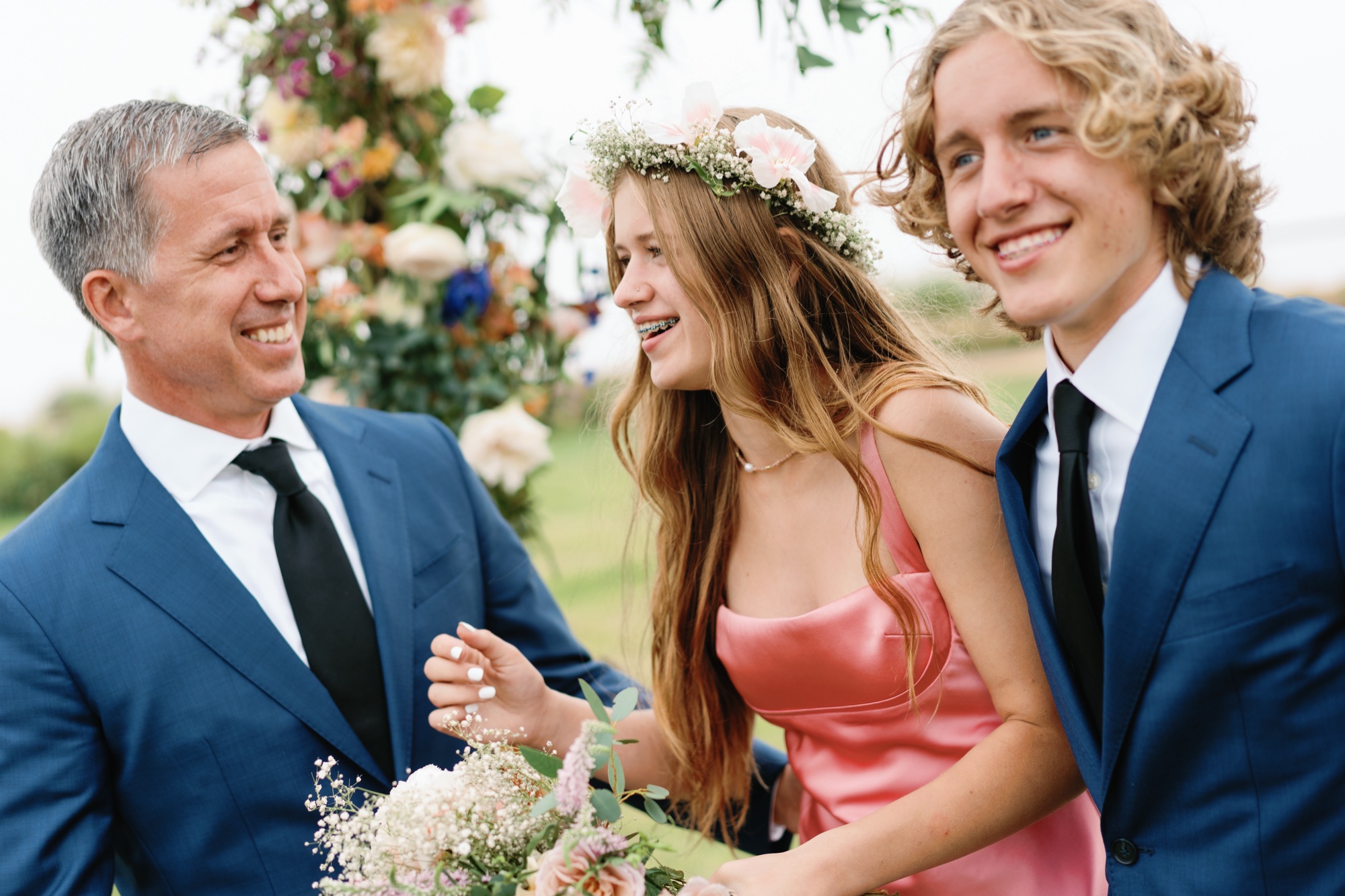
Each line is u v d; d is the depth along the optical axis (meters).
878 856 1.53
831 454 1.76
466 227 2.69
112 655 1.71
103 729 1.73
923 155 1.46
